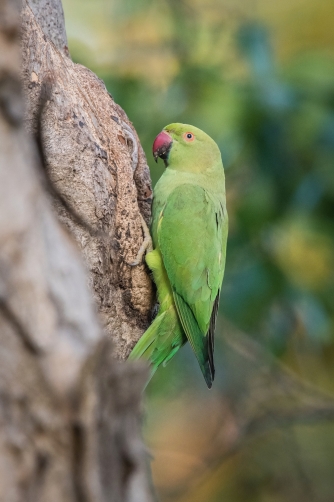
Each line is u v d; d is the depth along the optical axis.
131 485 2.84
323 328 9.56
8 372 2.63
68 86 5.35
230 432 11.21
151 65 10.34
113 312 5.64
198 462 13.18
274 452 12.60
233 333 10.43
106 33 10.98
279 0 13.16
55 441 2.68
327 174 9.11
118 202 5.64
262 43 9.15
